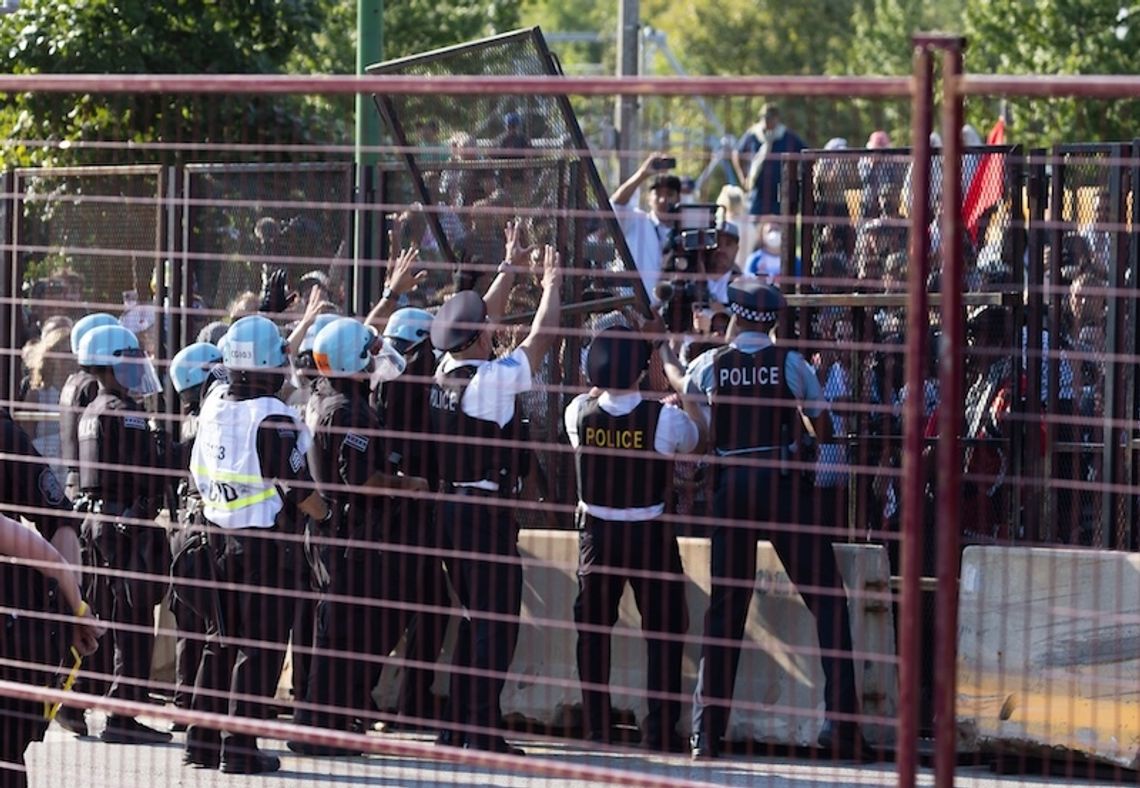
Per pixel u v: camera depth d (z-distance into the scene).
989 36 76.69
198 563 26.08
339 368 25.03
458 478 24.67
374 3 39.19
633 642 28.31
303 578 26.27
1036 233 27.66
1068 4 73.44
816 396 25.19
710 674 24.14
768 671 26.91
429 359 26.66
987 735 26.12
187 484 28.28
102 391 27.55
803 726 26.61
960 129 15.57
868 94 15.72
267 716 25.56
